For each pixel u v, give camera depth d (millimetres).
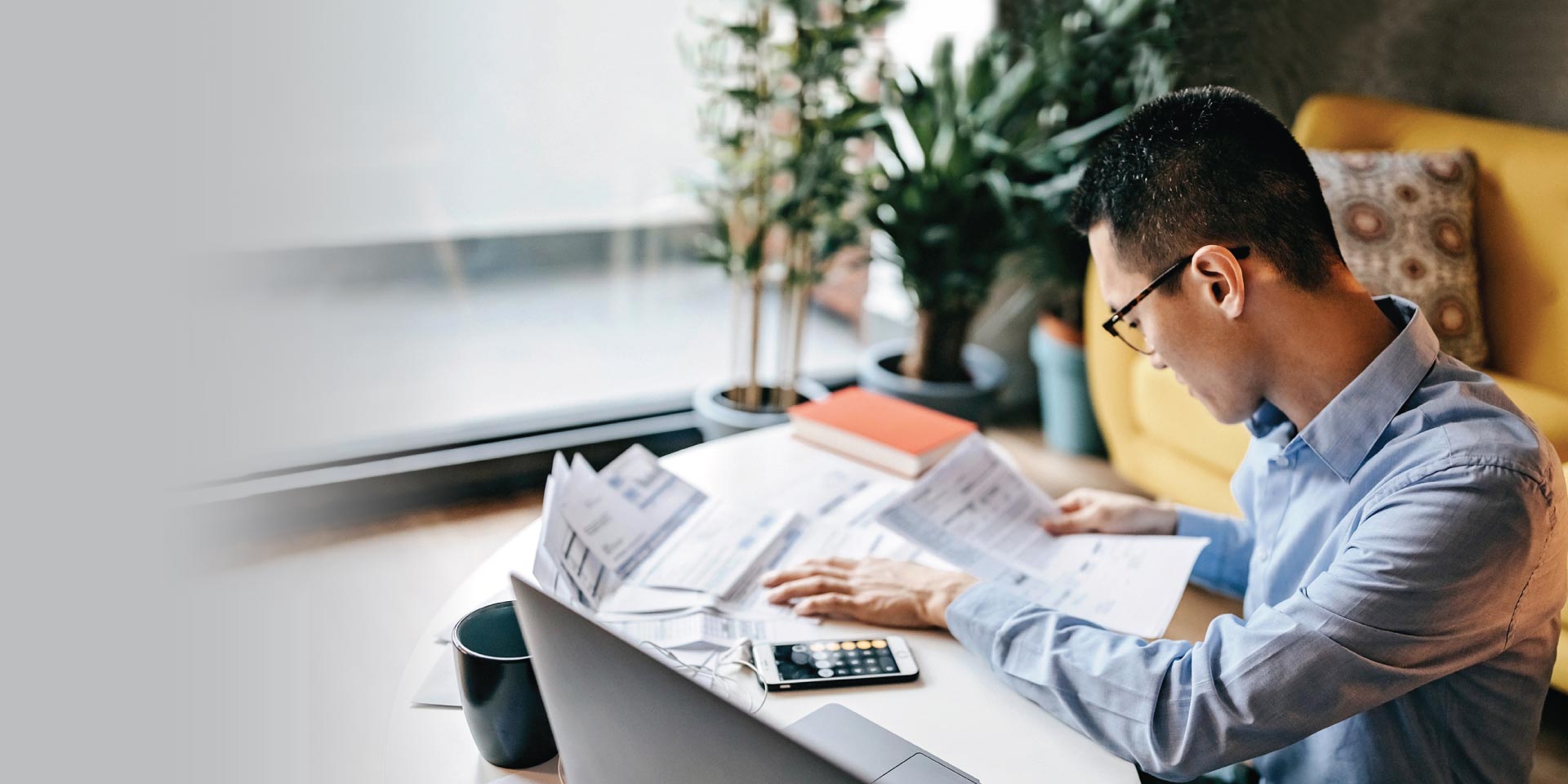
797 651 1051
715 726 675
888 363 2967
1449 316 2195
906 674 1035
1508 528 896
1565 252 2176
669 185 2646
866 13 2395
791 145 2500
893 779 870
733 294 2871
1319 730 929
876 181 2752
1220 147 965
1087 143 2781
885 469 1537
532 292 2584
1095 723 967
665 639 1063
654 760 730
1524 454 913
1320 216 973
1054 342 2910
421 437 2533
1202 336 1017
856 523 1350
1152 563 1212
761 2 2463
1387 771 992
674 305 2799
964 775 882
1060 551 1278
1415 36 2623
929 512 1290
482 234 2469
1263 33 2740
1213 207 966
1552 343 2188
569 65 2438
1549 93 2426
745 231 2584
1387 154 2316
